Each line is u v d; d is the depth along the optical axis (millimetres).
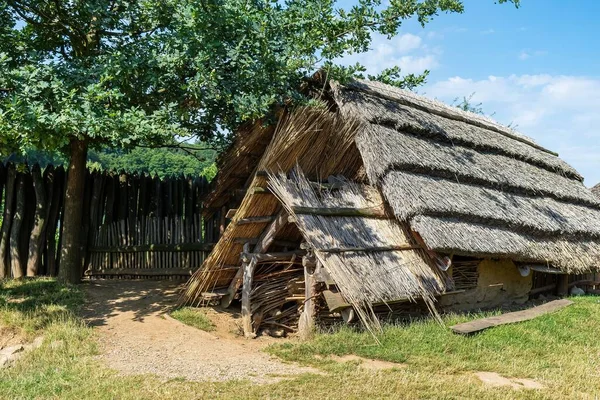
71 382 6871
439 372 7625
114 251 13664
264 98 10156
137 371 7363
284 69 10461
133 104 11172
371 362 8031
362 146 10992
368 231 10594
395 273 10062
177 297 11664
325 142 10836
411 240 11000
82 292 11328
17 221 12594
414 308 10812
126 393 6410
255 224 10539
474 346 8766
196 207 14812
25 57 11289
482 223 11656
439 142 13148
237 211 10211
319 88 11922
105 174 14023
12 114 9023
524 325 10242
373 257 10141
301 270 11055
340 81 11555
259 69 10328
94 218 13648
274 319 10609
